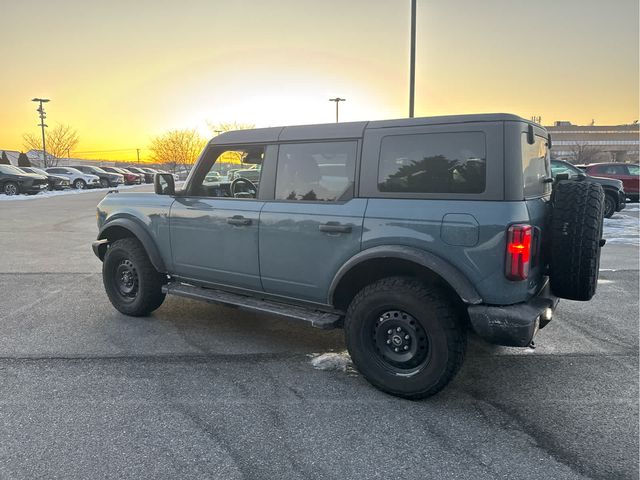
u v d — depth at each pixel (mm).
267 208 3965
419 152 3299
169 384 3600
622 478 2518
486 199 3057
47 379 3676
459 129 3160
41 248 9641
